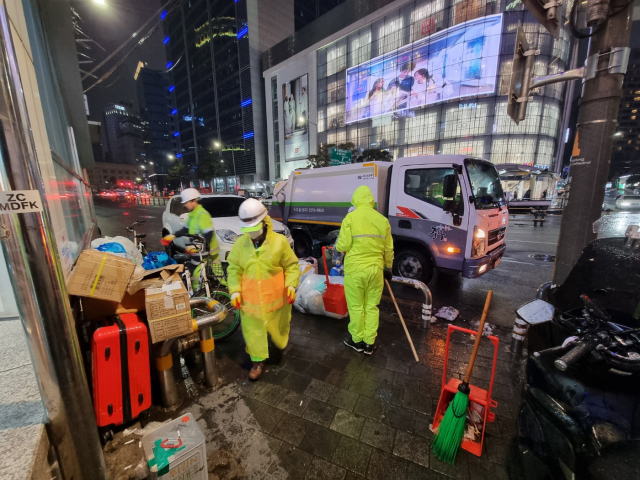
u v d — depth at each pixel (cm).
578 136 326
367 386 274
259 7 6284
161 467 145
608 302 181
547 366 164
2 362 215
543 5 339
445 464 196
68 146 475
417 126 4438
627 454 121
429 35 4081
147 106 12744
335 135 5419
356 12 4712
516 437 216
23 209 117
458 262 479
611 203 2127
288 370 300
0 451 134
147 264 334
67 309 138
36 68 284
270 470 192
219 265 451
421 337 366
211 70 7462
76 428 147
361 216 307
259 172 6812
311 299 417
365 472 190
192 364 315
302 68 5641
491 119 3853
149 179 8400
